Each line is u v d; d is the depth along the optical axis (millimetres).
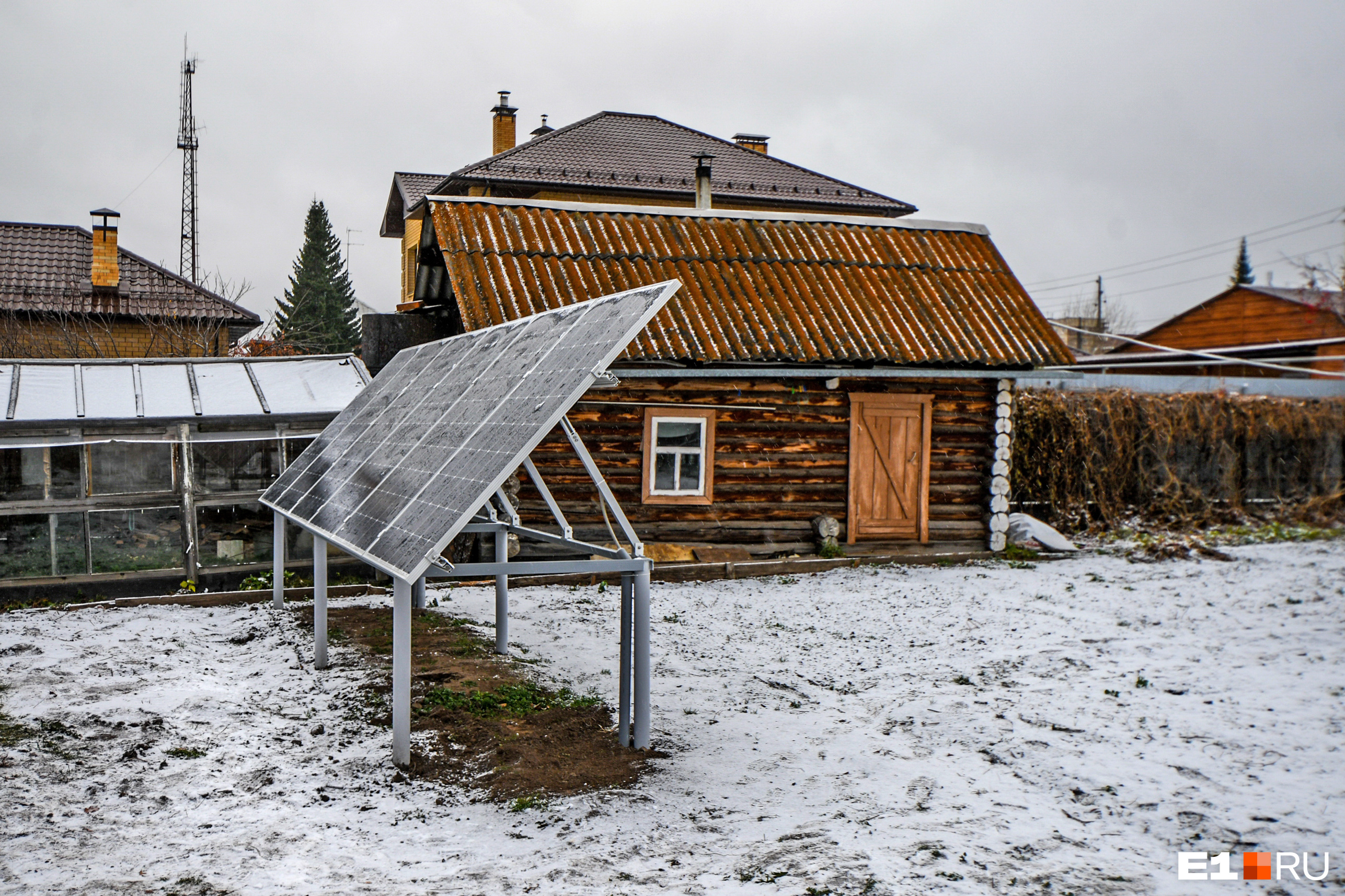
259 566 10938
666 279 13008
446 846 4574
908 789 5344
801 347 12508
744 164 25484
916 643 9000
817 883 4102
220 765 5621
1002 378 13523
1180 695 7078
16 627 8812
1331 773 5457
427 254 13711
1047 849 4508
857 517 13438
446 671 7660
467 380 7168
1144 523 16578
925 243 15320
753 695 7312
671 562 12438
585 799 5188
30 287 21656
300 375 12078
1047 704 6926
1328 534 15562
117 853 4402
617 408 12352
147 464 10500
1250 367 24250
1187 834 4684
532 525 12078
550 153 23516
